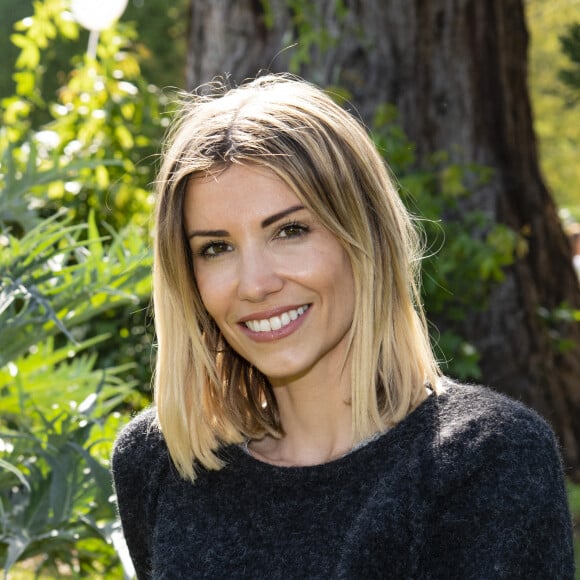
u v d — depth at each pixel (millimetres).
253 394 2131
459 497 1776
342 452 1997
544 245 7555
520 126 7340
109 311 5324
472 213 6176
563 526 1765
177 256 2012
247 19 6422
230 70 6414
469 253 5777
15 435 2754
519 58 7309
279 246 1897
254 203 1868
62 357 3223
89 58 5797
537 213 7480
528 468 1765
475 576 1726
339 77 6410
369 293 1908
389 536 1785
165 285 2070
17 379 2863
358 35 6395
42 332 2910
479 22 6898
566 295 7719
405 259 1951
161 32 19531
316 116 1893
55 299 2871
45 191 3879
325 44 6066
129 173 5305
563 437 7480
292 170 1840
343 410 2002
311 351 1933
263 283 1883
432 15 6719
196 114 1982
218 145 1880
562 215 11461
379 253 1929
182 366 2096
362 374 1904
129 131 5637
